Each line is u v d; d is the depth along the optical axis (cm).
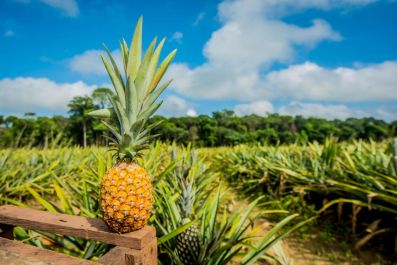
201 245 247
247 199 720
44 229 155
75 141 5338
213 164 1237
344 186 439
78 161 822
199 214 335
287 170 571
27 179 662
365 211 468
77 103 5516
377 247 406
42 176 621
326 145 595
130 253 126
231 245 213
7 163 663
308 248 416
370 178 404
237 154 1105
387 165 467
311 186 521
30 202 682
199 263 235
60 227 151
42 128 4838
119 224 134
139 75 163
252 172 809
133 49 165
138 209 135
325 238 443
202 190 474
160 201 305
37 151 955
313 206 537
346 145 753
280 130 9525
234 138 7712
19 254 126
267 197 708
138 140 166
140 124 160
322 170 543
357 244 387
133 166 149
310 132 7275
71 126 5431
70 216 167
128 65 165
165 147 834
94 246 233
